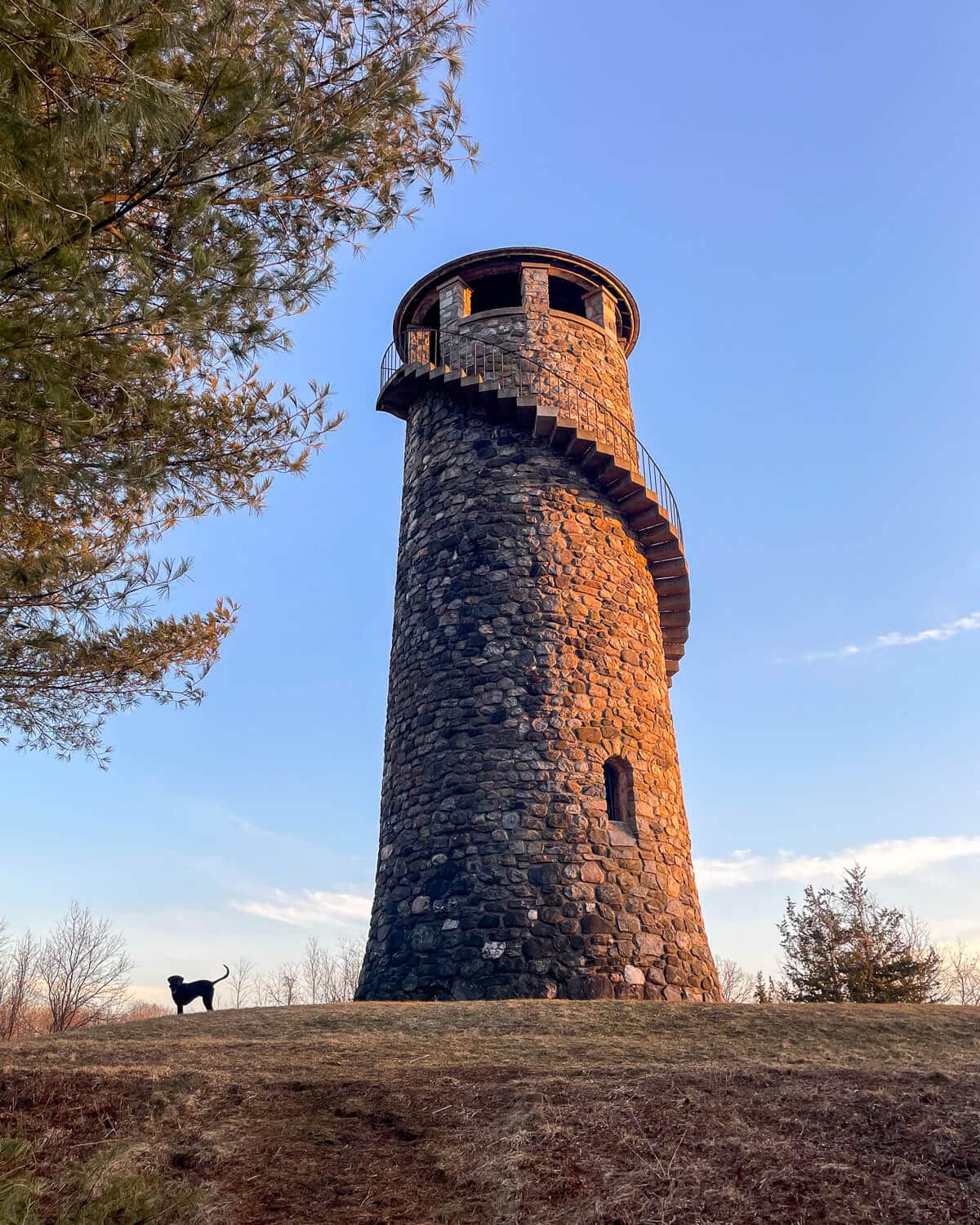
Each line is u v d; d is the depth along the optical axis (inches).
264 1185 246.7
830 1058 348.5
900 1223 223.0
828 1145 259.0
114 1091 300.4
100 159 228.2
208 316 253.6
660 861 612.7
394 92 278.7
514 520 671.1
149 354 244.8
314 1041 390.3
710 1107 283.6
